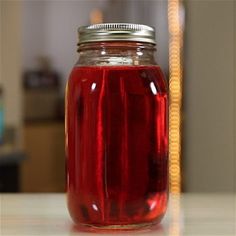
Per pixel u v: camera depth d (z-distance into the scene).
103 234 0.45
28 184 3.66
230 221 0.51
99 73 0.45
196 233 0.45
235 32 1.97
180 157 2.59
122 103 0.44
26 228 0.48
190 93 2.38
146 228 0.46
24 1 4.22
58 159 3.79
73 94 0.46
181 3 3.07
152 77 0.46
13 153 2.21
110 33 0.45
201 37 2.25
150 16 4.11
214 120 2.15
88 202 0.45
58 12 4.30
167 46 4.00
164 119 0.47
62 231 0.46
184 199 0.65
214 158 2.16
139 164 0.44
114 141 0.44
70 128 0.46
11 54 2.82
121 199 0.44
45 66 4.28
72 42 4.30
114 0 4.19
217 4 2.11
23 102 4.04
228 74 2.03
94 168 0.44
